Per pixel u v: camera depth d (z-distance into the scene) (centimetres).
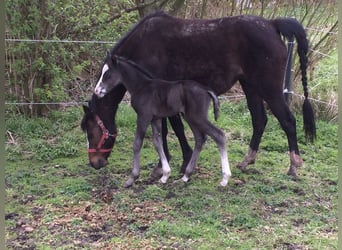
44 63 573
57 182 461
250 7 669
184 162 476
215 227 376
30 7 550
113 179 464
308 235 368
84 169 493
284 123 458
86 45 592
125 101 647
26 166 501
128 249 347
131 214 396
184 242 356
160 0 608
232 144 559
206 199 419
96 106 452
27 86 596
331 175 483
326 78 671
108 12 626
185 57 446
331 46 656
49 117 605
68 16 572
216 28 443
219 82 454
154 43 448
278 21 449
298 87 650
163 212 399
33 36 571
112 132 459
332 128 593
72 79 629
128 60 440
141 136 441
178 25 448
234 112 644
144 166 497
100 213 399
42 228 377
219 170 489
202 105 426
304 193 440
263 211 403
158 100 432
